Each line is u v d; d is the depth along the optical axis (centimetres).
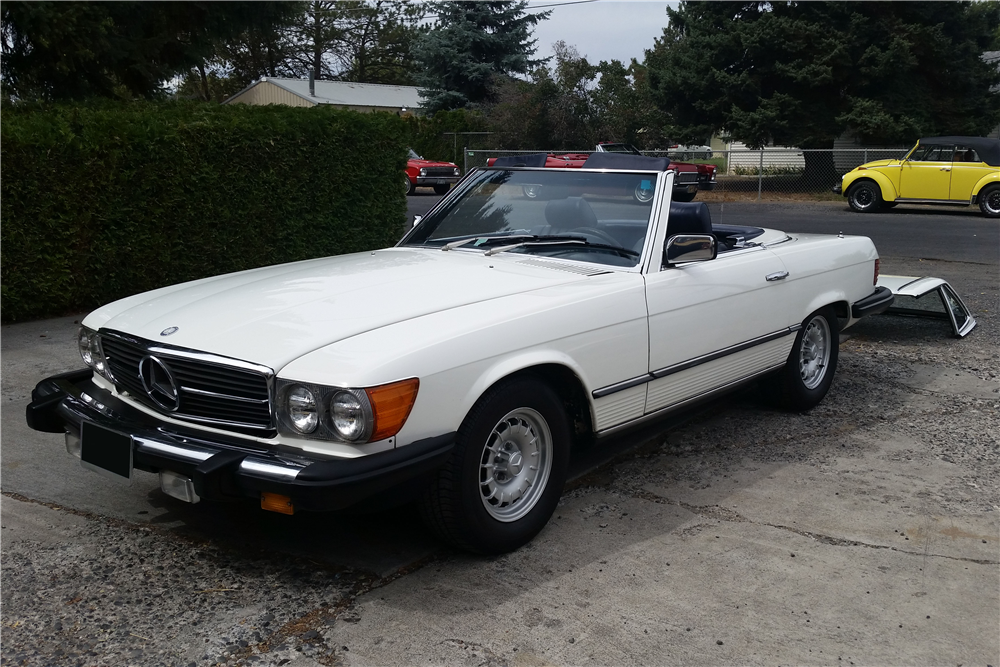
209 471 285
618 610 301
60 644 279
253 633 286
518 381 334
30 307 791
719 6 2622
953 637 286
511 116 3136
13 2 989
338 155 1043
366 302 340
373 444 288
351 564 335
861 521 375
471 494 319
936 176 1898
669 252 402
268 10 1309
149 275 872
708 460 450
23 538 356
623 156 442
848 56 2402
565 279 378
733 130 2600
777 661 272
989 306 877
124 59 1207
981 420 517
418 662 270
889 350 698
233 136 919
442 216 472
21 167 758
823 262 518
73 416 339
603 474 430
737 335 448
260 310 336
